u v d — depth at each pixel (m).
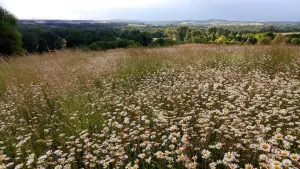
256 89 4.38
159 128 3.10
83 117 3.55
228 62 7.59
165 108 4.09
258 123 2.77
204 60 7.78
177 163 2.46
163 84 5.46
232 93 4.09
